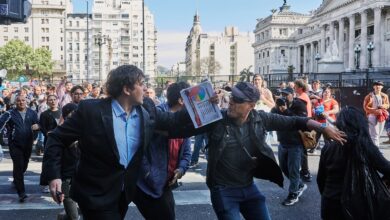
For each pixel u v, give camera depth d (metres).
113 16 152.88
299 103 7.68
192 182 9.22
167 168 4.23
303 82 8.69
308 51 108.56
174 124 3.86
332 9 84.69
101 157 3.39
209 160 4.09
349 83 30.64
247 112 3.97
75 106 6.83
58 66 141.12
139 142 3.54
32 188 8.82
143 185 4.10
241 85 3.97
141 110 3.59
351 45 77.31
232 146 4.00
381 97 13.51
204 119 3.81
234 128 4.01
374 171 3.87
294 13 117.12
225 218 3.98
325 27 91.38
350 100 22.31
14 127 7.84
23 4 9.50
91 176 3.42
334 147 4.04
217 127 4.00
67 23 147.50
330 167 4.04
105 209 3.38
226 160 4.02
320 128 3.94
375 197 3.78
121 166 3.43
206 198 7.87
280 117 4.13
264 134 4.06
